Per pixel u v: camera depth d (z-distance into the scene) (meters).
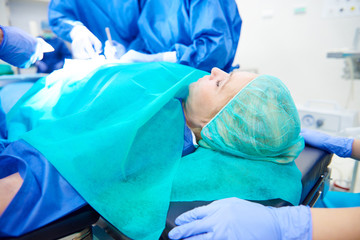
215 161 0.71
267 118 0.66
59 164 0.56
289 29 2.22
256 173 0.67
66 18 1.31
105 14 1.36
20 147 0.61
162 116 0.77
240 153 0.72
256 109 0.67
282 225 0.52
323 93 2.17
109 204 0.56
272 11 2.27
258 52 2.46
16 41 0.96
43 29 3.26
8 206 0.46
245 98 0.68
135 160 0.66
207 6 1.06
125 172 0.63
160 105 0.70
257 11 2.36
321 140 0.96
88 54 1.14
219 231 0.50
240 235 0.50
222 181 0.65
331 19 1.98
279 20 2.25
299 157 0.87
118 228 0.53
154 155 0.69
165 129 0.76
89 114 0.68
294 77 2.30
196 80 0.91
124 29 1.40
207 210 0.54
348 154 0.92
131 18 1.34
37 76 1.29
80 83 0.78
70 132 0.65
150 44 1.35
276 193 0.63
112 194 0.58
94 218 0.56
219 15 1.07
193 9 1.08
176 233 0.52
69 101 0.75
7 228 0.45
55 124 0.65
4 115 0.85
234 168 0.68
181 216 0.54
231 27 1.20
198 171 0.67
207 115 0.77
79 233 0.54
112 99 0.71
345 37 1.96
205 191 0.62
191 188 0.63
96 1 1.31
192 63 1.12
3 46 0.93
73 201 0.53
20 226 0.47
